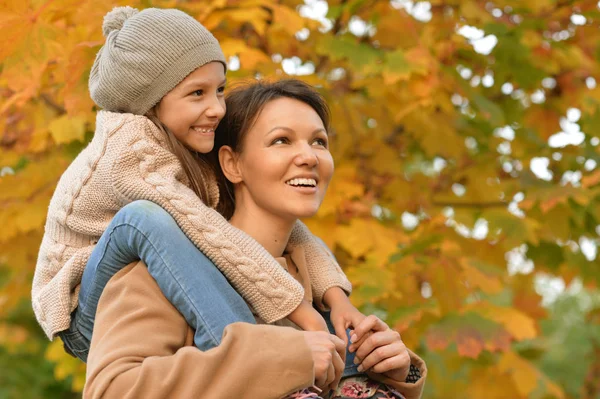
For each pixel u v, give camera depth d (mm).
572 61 5219
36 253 5234
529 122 5605
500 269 4660
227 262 2068
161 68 2260
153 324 1950
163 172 2178
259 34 4516
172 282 1971
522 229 4848
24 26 3453
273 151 2273
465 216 5113
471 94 4723
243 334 1876
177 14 2336
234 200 2438
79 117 3904
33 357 10039
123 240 2031
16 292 6027
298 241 2502
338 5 4988
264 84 2396
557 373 10055
